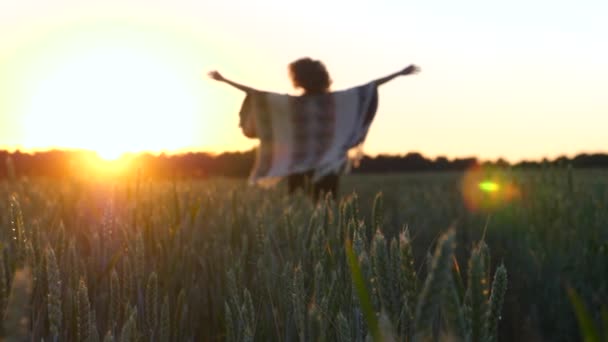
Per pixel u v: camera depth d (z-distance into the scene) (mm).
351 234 1346
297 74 6711
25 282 573
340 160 6578
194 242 2570
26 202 3025
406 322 825
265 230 2096
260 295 1854
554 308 2830
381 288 898
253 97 6719
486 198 4898
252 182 6773
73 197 2504
